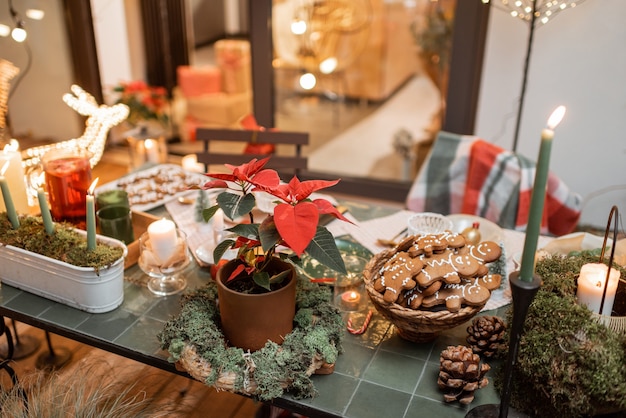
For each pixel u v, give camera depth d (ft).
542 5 7.52
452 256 3.82
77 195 5.12
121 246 4.53
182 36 14.43
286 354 3.61
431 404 3.57
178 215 5.92
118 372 6.15
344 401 3.59
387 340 4.15
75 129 12.21
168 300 4.61
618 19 7.91
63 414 4.18
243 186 3.53
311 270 4.87
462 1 8.69
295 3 10.93
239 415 5.75
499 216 6.52
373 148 12.32
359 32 12.59
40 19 11.44
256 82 10.64
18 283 4.72
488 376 3.81
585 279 3.64
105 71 12.60
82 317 4.40
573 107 8.64
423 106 12.41
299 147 7.00
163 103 10.32
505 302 4.54
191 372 3.68
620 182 8.79
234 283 3.86
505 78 8.86
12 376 5.10
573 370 3.29
